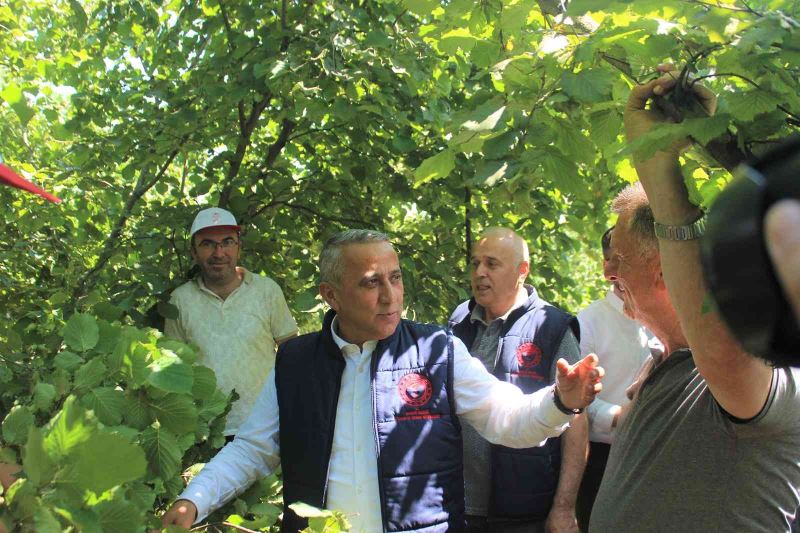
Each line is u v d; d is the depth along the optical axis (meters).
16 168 4.22
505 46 1.78
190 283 3.82
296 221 4.58
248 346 3.66
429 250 4.41
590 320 2.80
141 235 4.26
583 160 1.60
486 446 2.61
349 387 2.06
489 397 2.03
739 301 0.53
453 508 2.00
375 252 2.05
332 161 4.63
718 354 1.20
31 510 1.15
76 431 1.17
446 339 2.12
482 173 1.57
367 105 3.63
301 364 2.11
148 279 3.83
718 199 0.56
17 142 5.06
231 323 3.67
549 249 4.95
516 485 2.55
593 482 2.73
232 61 4.04
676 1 1.31
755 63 1.21
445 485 2.00
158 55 4.50
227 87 3.81
